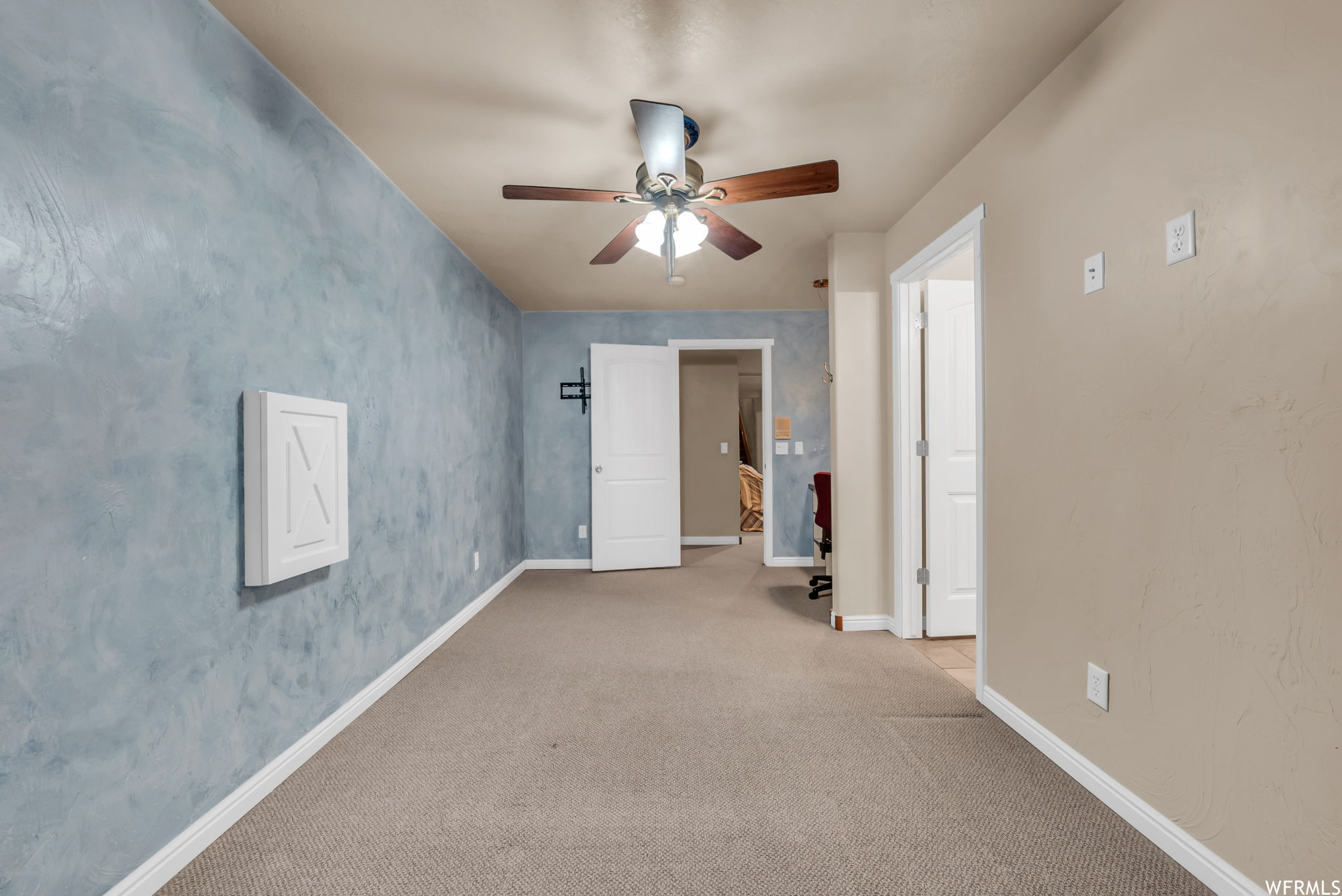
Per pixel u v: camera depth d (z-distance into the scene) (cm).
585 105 219
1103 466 181
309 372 215
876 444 358
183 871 156
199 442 164
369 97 213
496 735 232
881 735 229
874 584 361
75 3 129
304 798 190
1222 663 143
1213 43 143
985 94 215
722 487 713
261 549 182
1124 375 172
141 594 146
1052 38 186
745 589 470
